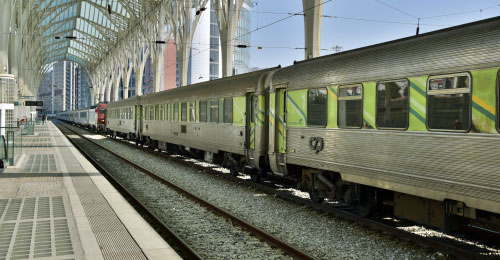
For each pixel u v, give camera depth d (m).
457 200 5.96
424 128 6.48
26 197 9.11
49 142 28.09
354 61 8.11
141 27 52.47
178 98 19.09
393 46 7.30
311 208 9.16
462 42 5.96
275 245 6.55
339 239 6.97
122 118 33.28
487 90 5.53
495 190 5.39
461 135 5.87
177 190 11.51
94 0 61.81
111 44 79.75
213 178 13.70
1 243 5.83
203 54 71.44
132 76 97.25
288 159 10.29
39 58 96.19
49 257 5.21
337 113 8.50
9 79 27.31
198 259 5.84
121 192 11.58
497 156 5.37
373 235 7.08
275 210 9.09
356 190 8.34
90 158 19.56
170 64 79.75
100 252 5.34
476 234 6.91
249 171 13.01
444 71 6.15
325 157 8.88
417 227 7.78
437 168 6.24
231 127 13.47
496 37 5.50
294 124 10.05
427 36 6.73
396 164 7.02
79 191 9.78
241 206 9.55
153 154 22.48
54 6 64.75
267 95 11.61
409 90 6.77
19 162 15.62
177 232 7.53
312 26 20.92
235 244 6.74
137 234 6.16
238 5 30.62
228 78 14.25
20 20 48.69
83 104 172.12
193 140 17.05
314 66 9.40
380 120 7.38
